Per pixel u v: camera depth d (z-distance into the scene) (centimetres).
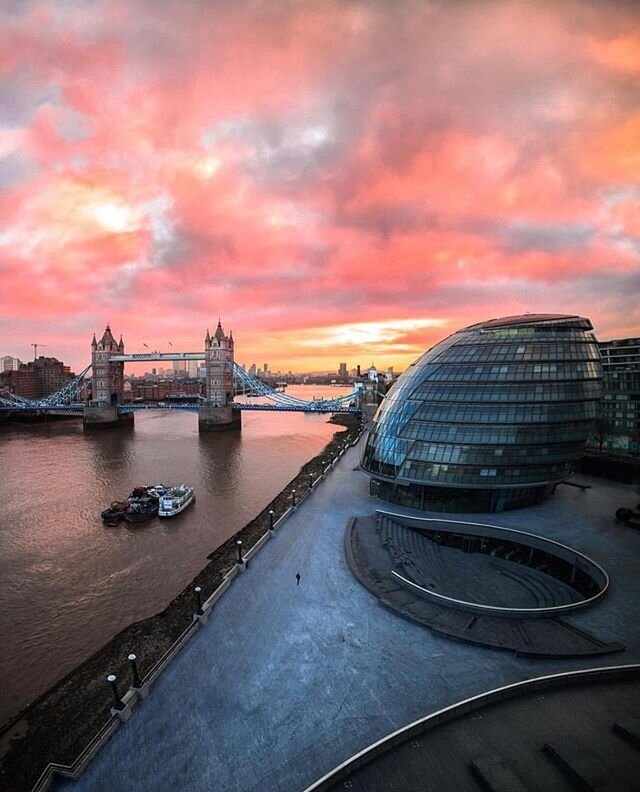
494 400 7025
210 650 3834
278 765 2753
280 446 17925
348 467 10938
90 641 5059
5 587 6284
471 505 7288
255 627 4144
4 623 5422
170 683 3469
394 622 4197
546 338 7175
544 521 6756
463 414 7119
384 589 4775
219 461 14688
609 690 3055
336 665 3600
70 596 6028
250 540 7625
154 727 3077
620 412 11350
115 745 2950
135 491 10331
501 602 5041
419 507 7512
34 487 11444
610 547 5728
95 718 3781
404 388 8000
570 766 2322
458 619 4191
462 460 7088
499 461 7012
